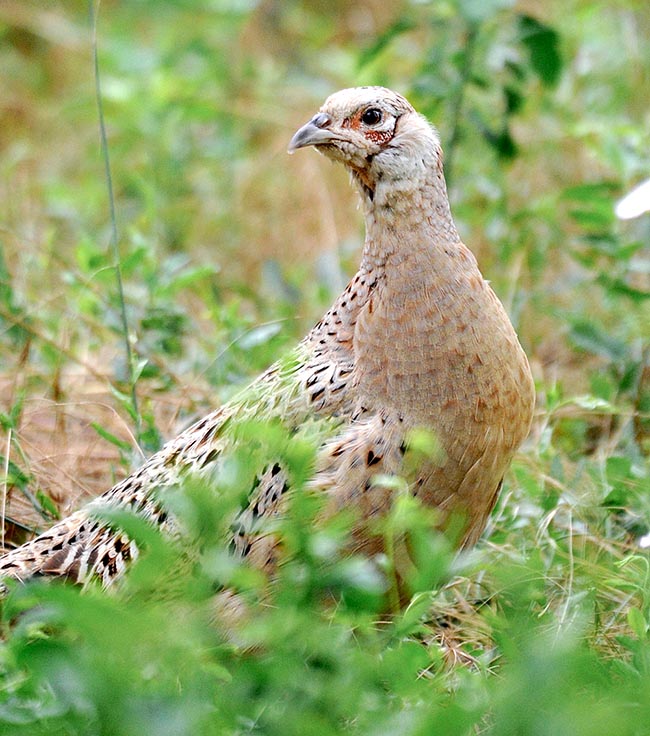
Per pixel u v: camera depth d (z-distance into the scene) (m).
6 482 9.78
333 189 16.03
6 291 11.57
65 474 10.44
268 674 6.31
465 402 8.10
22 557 8.78
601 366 12.25
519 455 10.34
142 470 8.88
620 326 12.48
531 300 12.52
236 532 8.12
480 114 12.85
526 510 9.57
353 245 13.60
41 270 13.36
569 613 8.30
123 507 8.67
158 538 6.10
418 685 6.58
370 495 8.00
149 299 11.85
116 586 8.35
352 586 6.59
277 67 18.62
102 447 11.23
